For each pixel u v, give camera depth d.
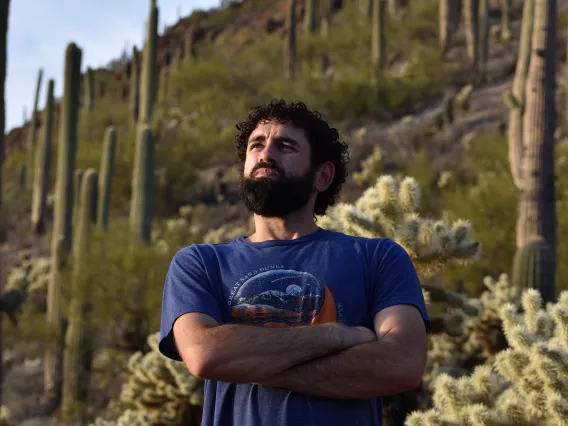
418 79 25.52
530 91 7.09
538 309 3.74
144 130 15.19
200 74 30.70
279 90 25.92
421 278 4.80
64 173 14.96
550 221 6.74
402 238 4.29
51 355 13.44
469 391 3.75
